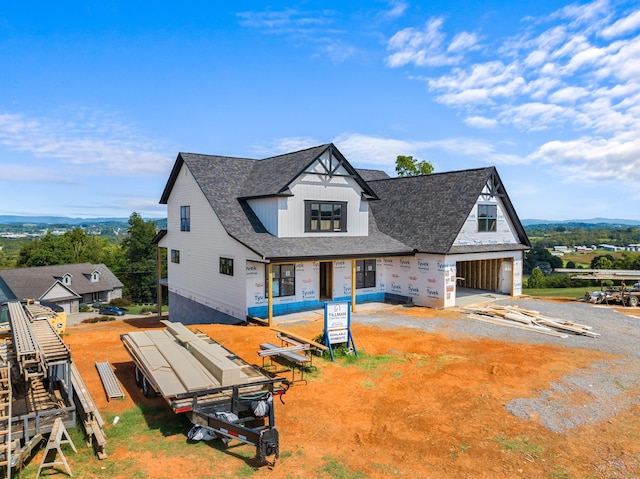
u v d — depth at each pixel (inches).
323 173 861.8
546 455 321.7
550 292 1400.1
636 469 303.1
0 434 287.6
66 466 291.3
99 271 2709.2
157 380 366.0
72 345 613.6
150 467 303.6
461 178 984.9
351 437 348.2
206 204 893.8
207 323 905.5
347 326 559.8
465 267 1168.2
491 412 391.2
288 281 821.9
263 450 302.0
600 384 457.7
